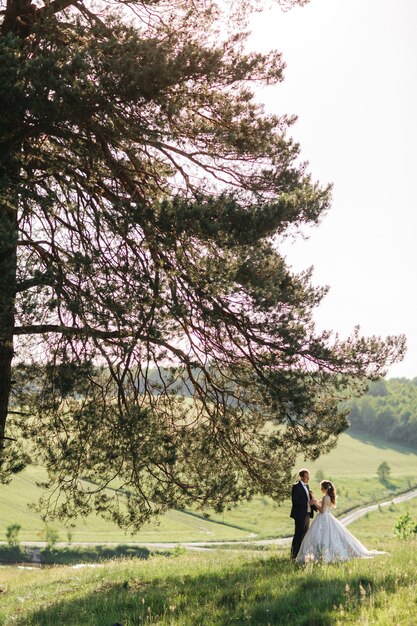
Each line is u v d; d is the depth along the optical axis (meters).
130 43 13.25
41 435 16.17
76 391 15.08
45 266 13.52
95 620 10.86
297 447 16.38
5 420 15.40
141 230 13.80
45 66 12.41
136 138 13.86
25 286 12.60
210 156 15.02
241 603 10.16
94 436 15.81
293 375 15.00
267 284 13.89
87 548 87.56
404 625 7.59
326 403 16.20
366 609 8.38
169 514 132.12
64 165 13.63
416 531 59.97
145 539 105.75
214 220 13.34
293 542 14.64
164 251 13.94
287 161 15.30
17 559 79.38
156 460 15.69
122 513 16.75
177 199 13.45
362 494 181.88
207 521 133.25
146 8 15.30
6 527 92.19
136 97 12.91
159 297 13.46
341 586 9.91
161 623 9.73
